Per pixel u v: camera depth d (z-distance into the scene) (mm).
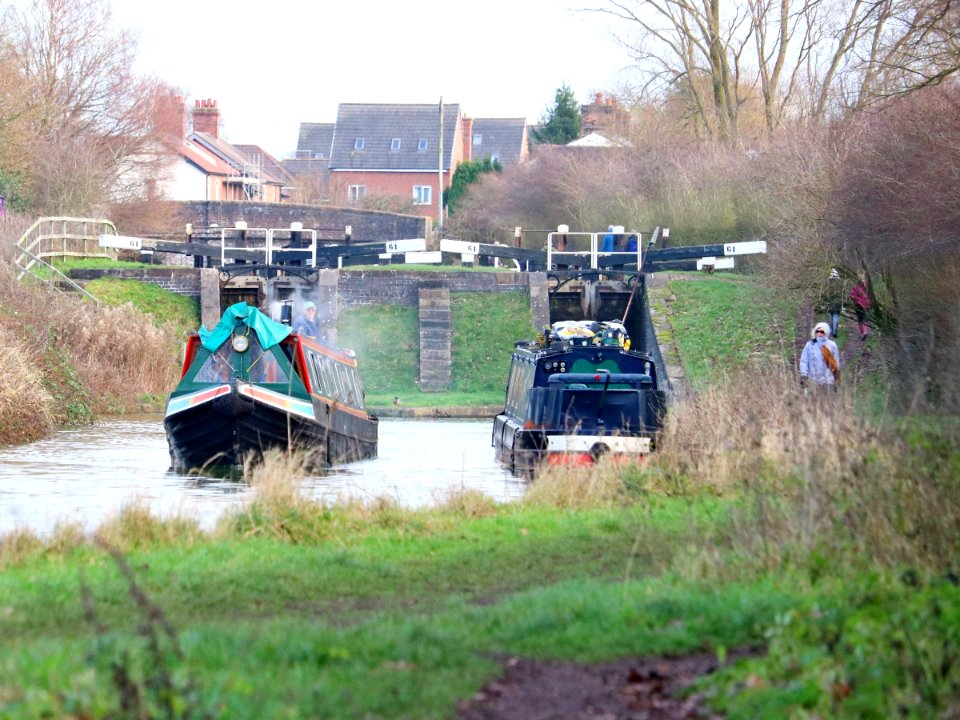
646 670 14703
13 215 94875
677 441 33281
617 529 26062
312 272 85938
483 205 140750
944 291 50719
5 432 52375
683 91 100812
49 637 15680
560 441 39125
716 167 90625
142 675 12273
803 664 13594
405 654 14828
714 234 90375
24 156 103562
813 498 19906
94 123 122938
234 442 43344
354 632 15867
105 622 16859
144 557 22422
